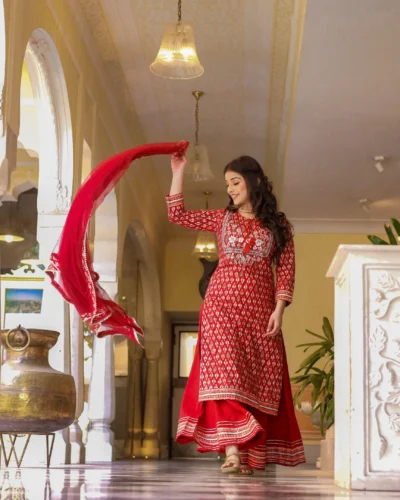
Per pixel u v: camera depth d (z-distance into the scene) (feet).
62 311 18.04
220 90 24.09
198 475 12.56
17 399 14.62
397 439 8.23
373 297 8.56
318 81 20.04
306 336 32.12
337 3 16.28
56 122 18.53
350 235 32.73
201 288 36.29
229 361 10.40
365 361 8.40
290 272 11.02
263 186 11.14
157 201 34.99
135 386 36.60
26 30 14.89
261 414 10.72
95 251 25.11
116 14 19.93
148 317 38.55
